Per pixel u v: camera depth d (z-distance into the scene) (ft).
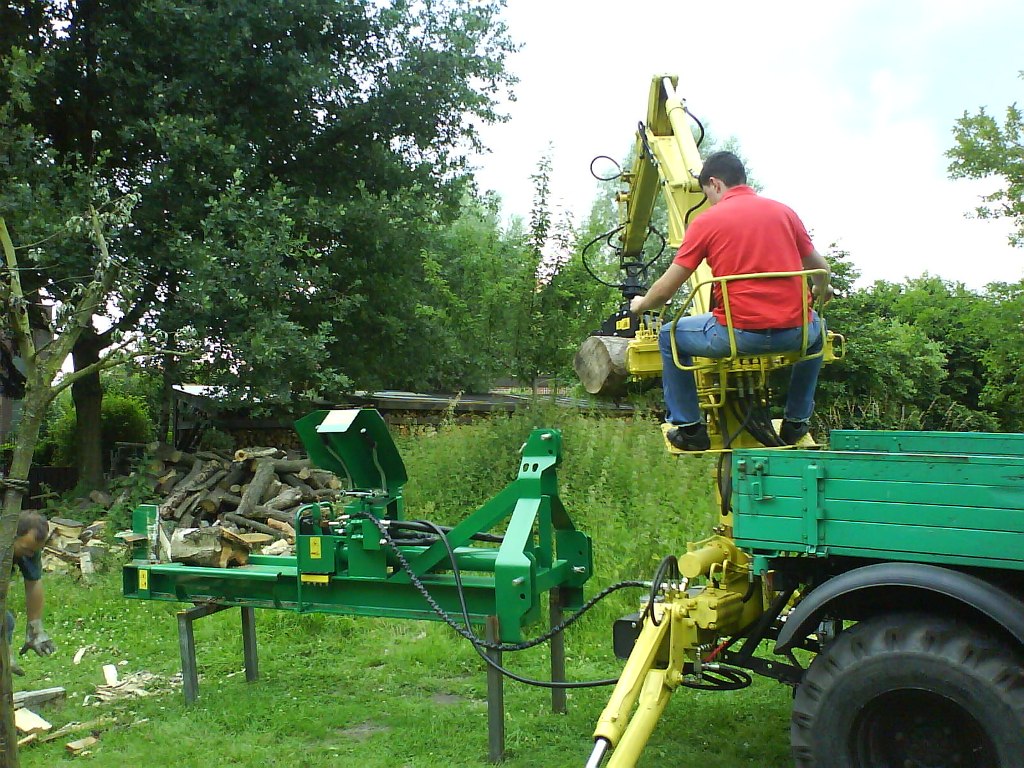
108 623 23.41
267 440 47.24
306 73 39.19
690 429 13.39
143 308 35.73
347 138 43.75
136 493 35.22
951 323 70.13
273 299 36.35
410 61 42.80
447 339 42.50
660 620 11.93
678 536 23.53
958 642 9.59
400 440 36.88
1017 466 9.53
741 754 13.89
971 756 9.64
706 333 12.59
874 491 10.30
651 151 17.51
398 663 19.40
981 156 49.03
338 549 15.87
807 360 13.53
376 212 39.91
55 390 11.07
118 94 37.09
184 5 36.27
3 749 10.96
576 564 16.14
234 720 15.94
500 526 26.78
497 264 38.86
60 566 29.63
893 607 10.78
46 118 39.14
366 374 43.62
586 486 27.76
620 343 15.96
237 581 16.99
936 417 58.59
